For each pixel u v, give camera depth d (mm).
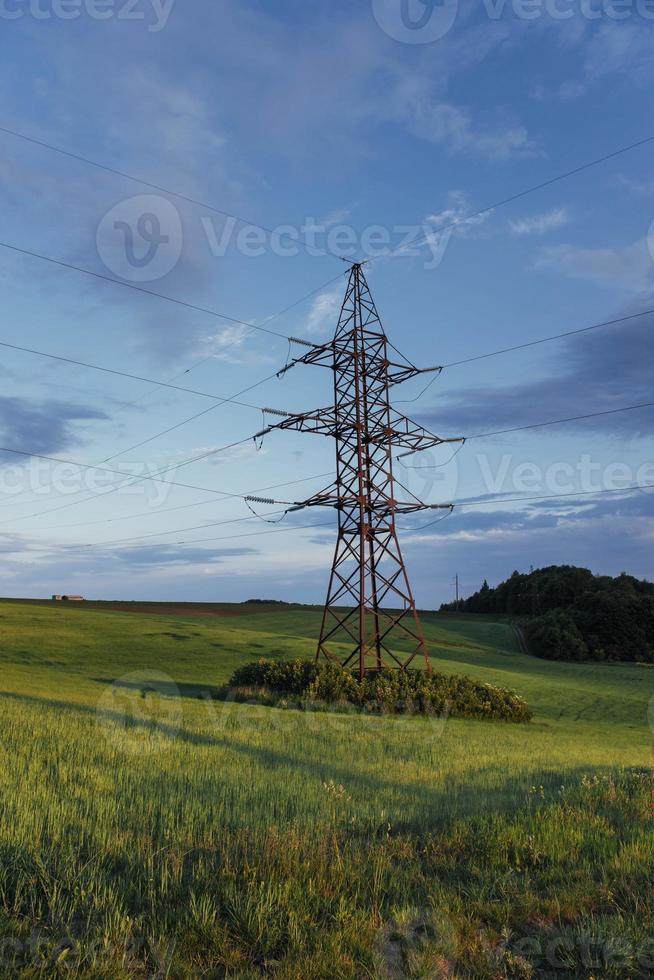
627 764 16859
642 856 7957
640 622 99125
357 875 6922
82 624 67375
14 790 9484
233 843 7531
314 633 78125
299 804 9555
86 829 7742
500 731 27422
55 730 15711
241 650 54906
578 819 9602
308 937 5672
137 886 6379
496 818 9219
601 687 56750
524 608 135250
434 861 7707
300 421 33188
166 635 61500
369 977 5172
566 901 6715
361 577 33188
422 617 122188
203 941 5562
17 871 6438
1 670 38281
